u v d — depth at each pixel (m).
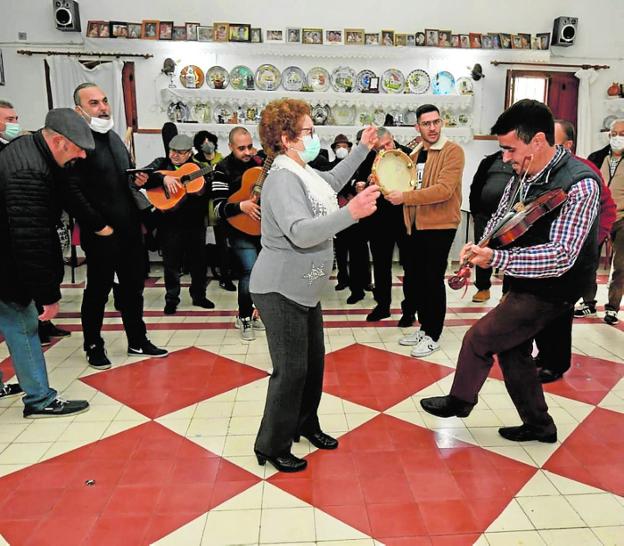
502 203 2.09
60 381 2.80
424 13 6.17
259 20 6.03
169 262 4.04
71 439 2.23
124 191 2.85
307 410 2.10
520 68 6.32
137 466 2.03
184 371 2.94
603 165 4.02
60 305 4.32
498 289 4.79
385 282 3.79
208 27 5.90
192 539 1.64
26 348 2.35
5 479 1.95
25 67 5.91
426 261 3.08
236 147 3.35
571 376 2.84
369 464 2.04
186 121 5.98
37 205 2.02
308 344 1.96
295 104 1.74
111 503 1.81
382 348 3.28
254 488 1.89
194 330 3.67
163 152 6.10
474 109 6.36
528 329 1.94
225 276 4.90
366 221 4.11
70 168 2.50
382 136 3.29
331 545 1.61
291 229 1.58
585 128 6.46
